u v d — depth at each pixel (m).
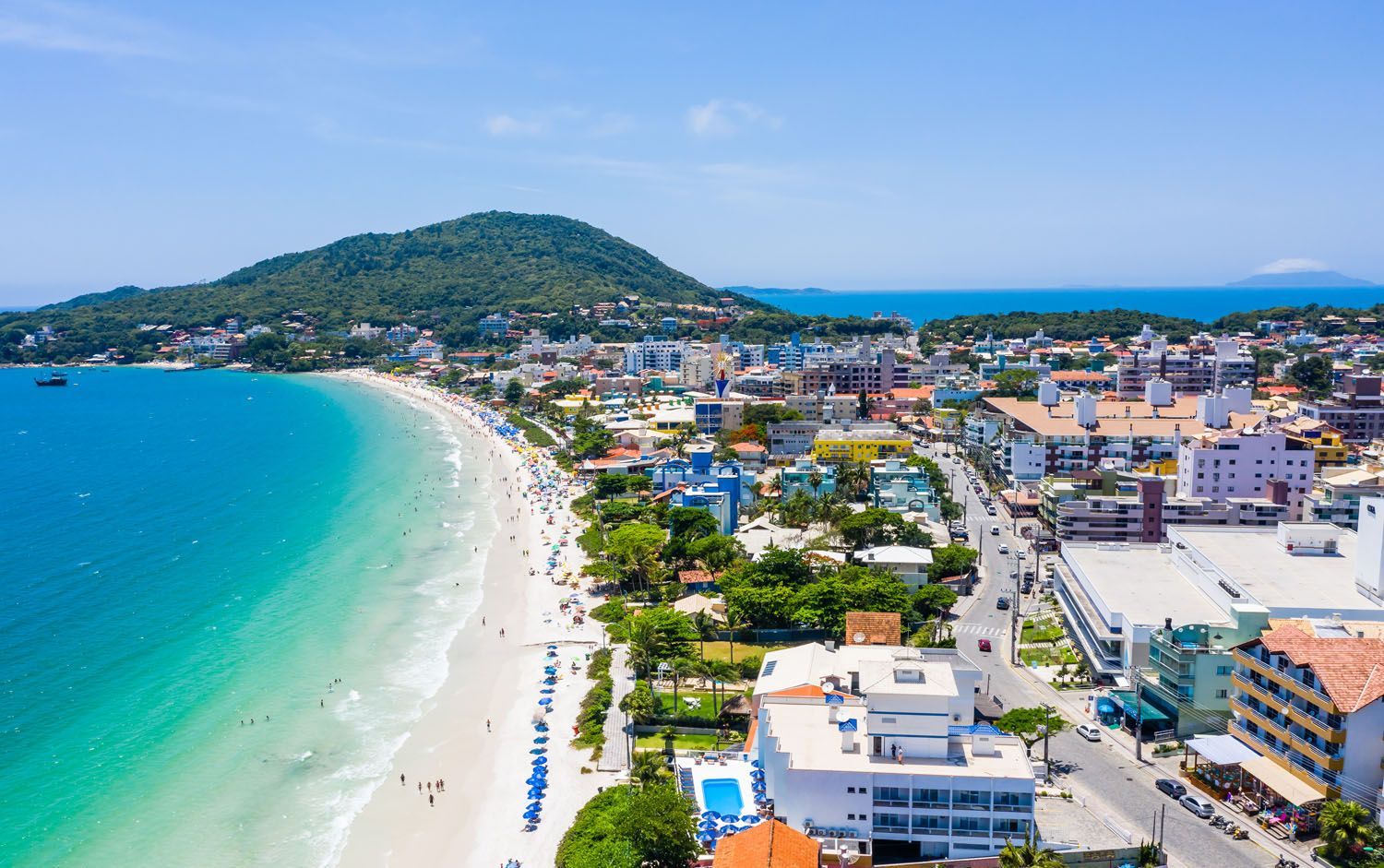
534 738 146.12
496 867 114.56
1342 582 157.62
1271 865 104.06
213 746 144.25
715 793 116.69
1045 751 126.62
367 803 129.12
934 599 183.88
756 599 178.88
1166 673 138.25
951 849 104.88
